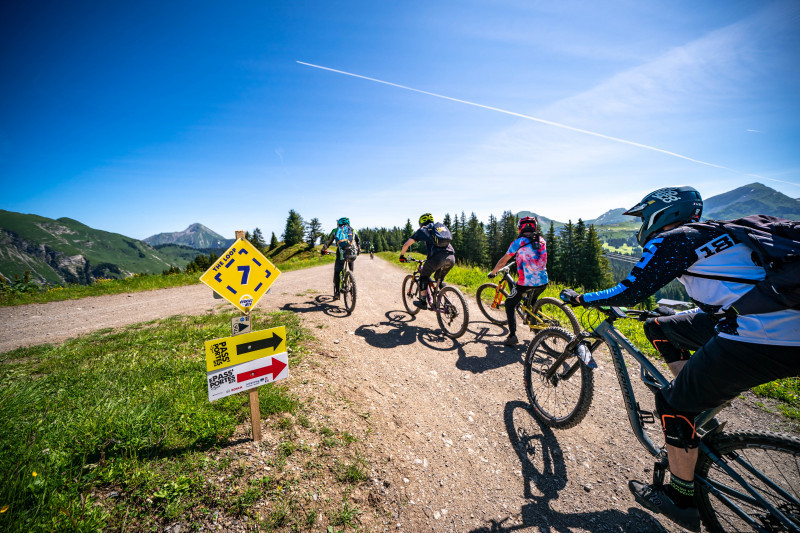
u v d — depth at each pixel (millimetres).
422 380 4496
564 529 2389
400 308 8227
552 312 7250
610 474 2885
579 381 3527
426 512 2514
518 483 2805
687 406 2111
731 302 1787
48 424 2705
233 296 2658
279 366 2904
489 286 6758
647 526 2402
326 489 2521
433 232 5938
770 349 1668
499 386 4340
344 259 7539
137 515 2072
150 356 4434
